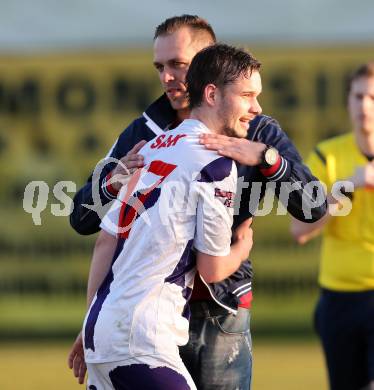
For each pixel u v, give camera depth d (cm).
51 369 2942
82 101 3391
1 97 3394
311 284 3378
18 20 3388
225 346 1582
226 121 1428
